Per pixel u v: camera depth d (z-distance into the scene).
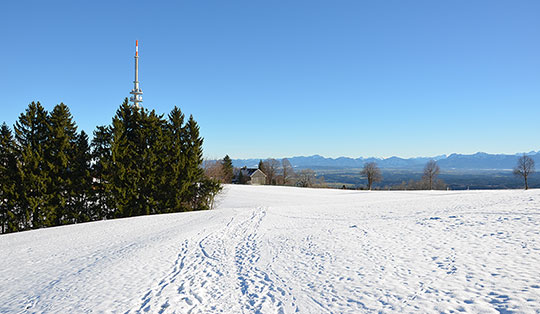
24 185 28.31
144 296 8.45
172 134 36.94
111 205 32.16
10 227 27.83
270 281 9.12
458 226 14.52
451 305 6.14
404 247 11.62
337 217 23.03
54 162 30.59
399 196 47.78
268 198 48.91
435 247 11.07
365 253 11.31
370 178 101.06
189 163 36.88
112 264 12.40
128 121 35.44
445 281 7.52
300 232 17.42
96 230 23.00
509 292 6.38
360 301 6.95
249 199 47.69
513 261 8.41
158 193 34.66
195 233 18.72
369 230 16.06
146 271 11.10
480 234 12.30
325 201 43.88
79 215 31.39
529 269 7.62
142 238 18.55
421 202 29.16
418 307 6.25
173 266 11.64
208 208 38.19
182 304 7.70
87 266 12.57
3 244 19.84
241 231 19.11
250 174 107.69
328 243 13.72
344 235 15.30
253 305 7.37
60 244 18.36
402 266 9.22
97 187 32.62
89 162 33.00
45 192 29.55
